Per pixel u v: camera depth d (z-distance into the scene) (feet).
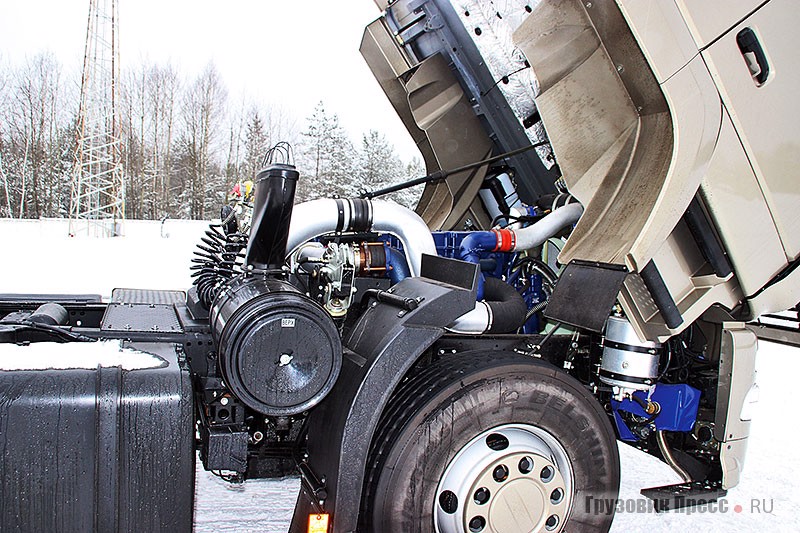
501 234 10.94
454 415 7.32
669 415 9.80
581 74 8.66
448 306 7.49
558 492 7.83
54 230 67.15
